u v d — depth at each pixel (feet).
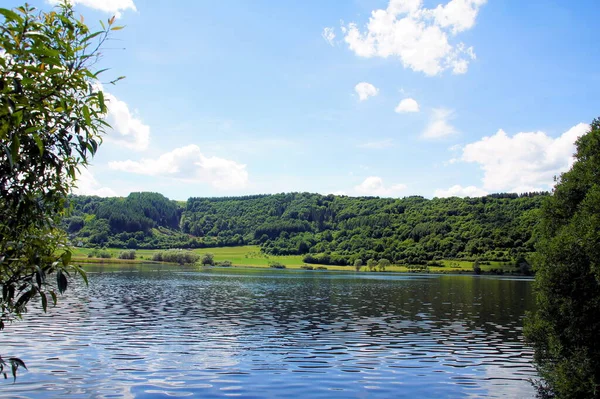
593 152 78.54
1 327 18.58
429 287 302.86
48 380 67.00
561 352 63.41
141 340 98.37
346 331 116.88
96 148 18.62
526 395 64.80
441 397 63.67
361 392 65.16
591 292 63.31
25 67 15.44
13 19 14.94
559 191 80.28
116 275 339.36
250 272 485.56
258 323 128.57
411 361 84.12
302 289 268.21
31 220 18.66
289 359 83.66
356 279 405.39
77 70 17.04
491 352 93.15
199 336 105.29
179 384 66.85
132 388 64.39
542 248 71.72
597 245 62.03
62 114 17.94
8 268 18.12
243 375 72.23
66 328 109.81
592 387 55.77
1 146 14.78
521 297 226.58
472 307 179.63
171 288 245.04
